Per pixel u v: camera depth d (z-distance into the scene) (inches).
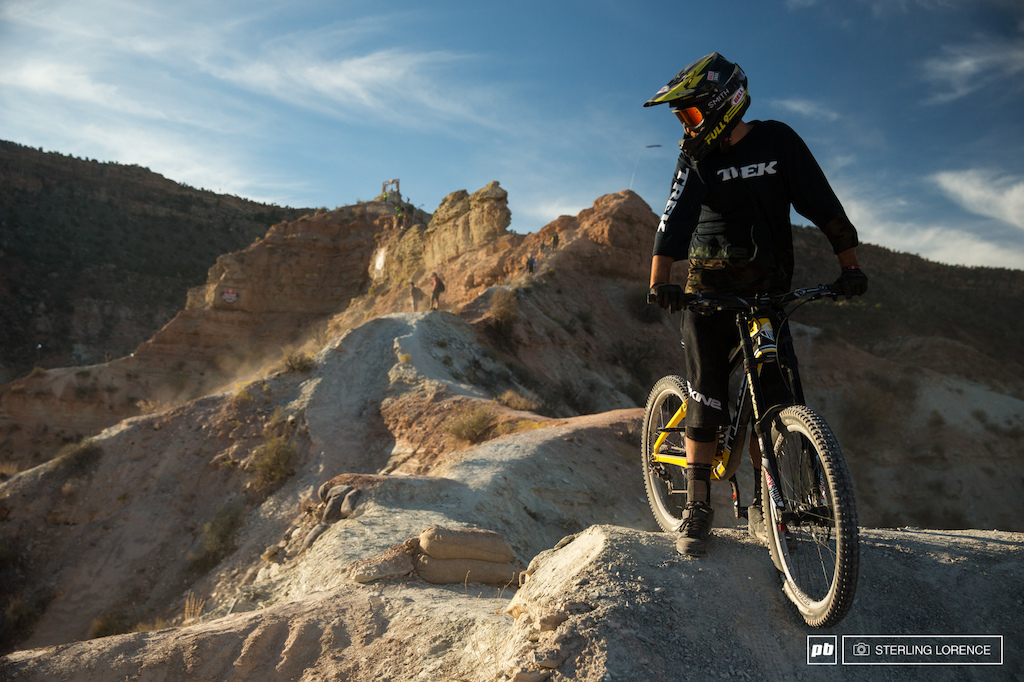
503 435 735.1
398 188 3090.6
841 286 117.3
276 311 2598.4
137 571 659.4
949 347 2151.8
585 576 124.6
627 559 126.9
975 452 1435.8
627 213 1974.7
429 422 804.0
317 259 2714.1
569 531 582.2
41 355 3602.4
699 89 113.3
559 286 1754.4
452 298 1925.4
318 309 2642.7
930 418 1555.1
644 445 168.6
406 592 241.3
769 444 113.7
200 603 558.3
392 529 434.9
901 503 1381.6
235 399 880.3
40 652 187.2
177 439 837.8
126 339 3924.7
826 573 110.2
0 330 3634.4
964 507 1346.0
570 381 1405.0
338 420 856.9
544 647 111.0
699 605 116.6
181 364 2314.2
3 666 178.4
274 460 753.0
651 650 108.0
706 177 121.0
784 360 115.5
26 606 624.4
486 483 582.9
